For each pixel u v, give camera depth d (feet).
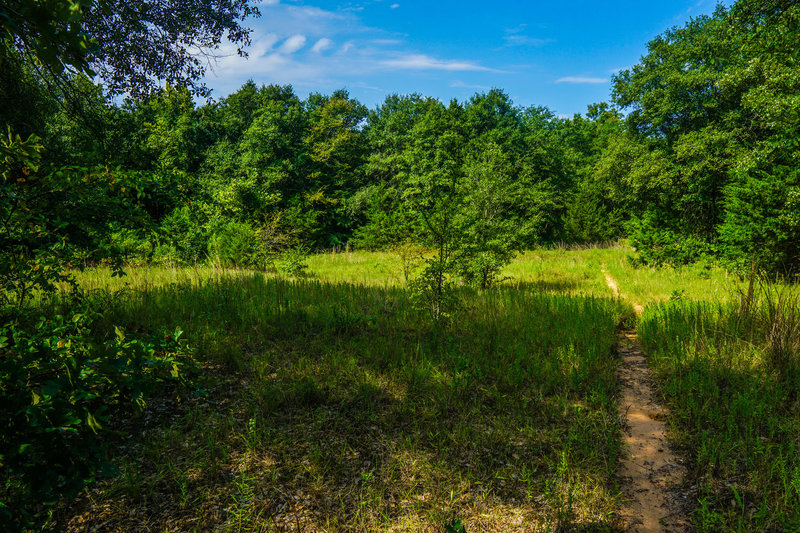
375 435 15.64
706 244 67.46
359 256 98.84
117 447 14.05
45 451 6.44
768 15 46.75
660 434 16.38
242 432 15.26
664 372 21.91
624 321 35.29
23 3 4.99
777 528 11.00
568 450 14.69
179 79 29.84
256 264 61.77
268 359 21.53
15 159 8.07
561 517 11.79
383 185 141.38
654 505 12.47
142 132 29.37
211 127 123.75
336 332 26.58
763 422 16.08
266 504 12.01
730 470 13.60
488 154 55.26
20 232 11.69
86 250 15.19
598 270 68.44
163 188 15.60
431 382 19.77
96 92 24.72
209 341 22.61
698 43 72.90
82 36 5.40
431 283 29.55
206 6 29.78
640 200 83.05
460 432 15.78
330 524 11.41
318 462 13.89
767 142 48.49
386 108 195.62
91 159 22.16
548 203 124.36
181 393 17.49
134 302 26.86
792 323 22.25
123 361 7.39
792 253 48.39
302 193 134.92
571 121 185.57
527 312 32.99
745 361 21.33
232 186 61.62
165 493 12.27
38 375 7.75
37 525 8.32
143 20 27.63
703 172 70.44
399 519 11.75
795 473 11.93
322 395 18.07
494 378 20.86
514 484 13.25
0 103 19.74
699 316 29.04
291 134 140.67
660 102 75.00
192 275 41.50
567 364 22.65
